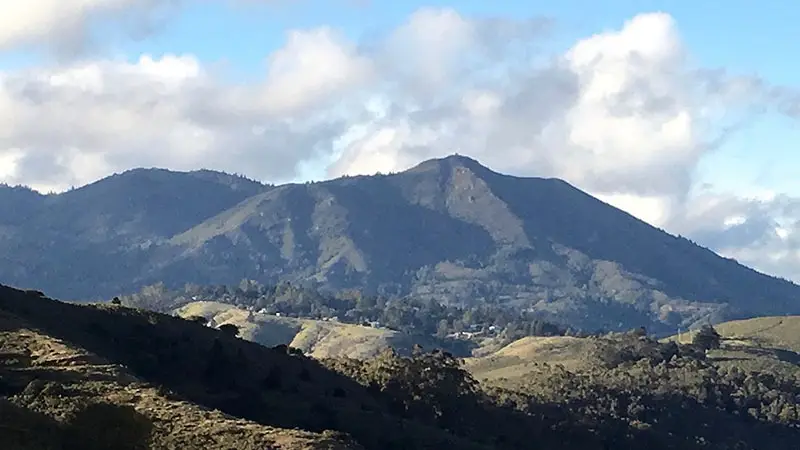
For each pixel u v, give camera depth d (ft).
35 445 85.76
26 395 102.73
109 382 111.96
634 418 290.56
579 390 303.07
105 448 90.89
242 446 92.02
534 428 229.25
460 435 204.03
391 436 169.68
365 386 206.90
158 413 99.91
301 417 162.61
